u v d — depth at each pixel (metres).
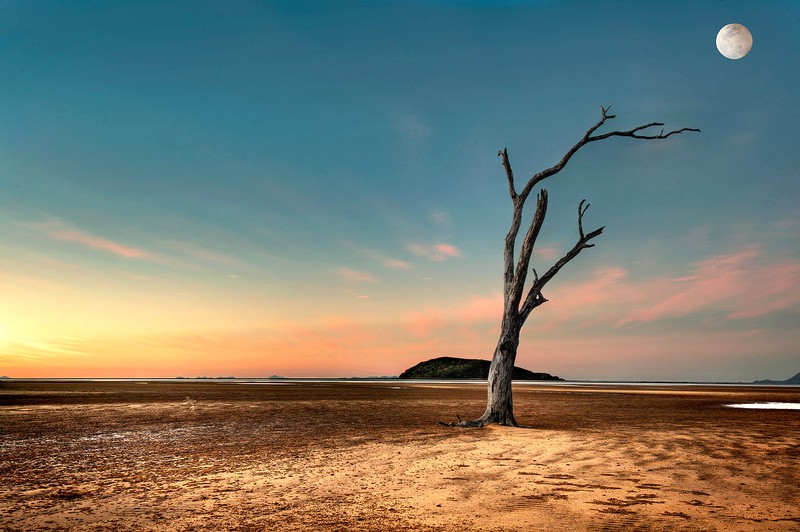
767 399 45.50
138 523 7.30
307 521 7.33
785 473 10.54
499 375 21.05
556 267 21.50
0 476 10.69
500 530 6.84
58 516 7.68
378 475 10.62
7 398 41.62
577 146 22.27
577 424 21.30
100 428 19.89
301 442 15.83
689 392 65.62
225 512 7.82
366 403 36.62
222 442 15.85
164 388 71.81
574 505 8.11
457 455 13.16
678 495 8.73
